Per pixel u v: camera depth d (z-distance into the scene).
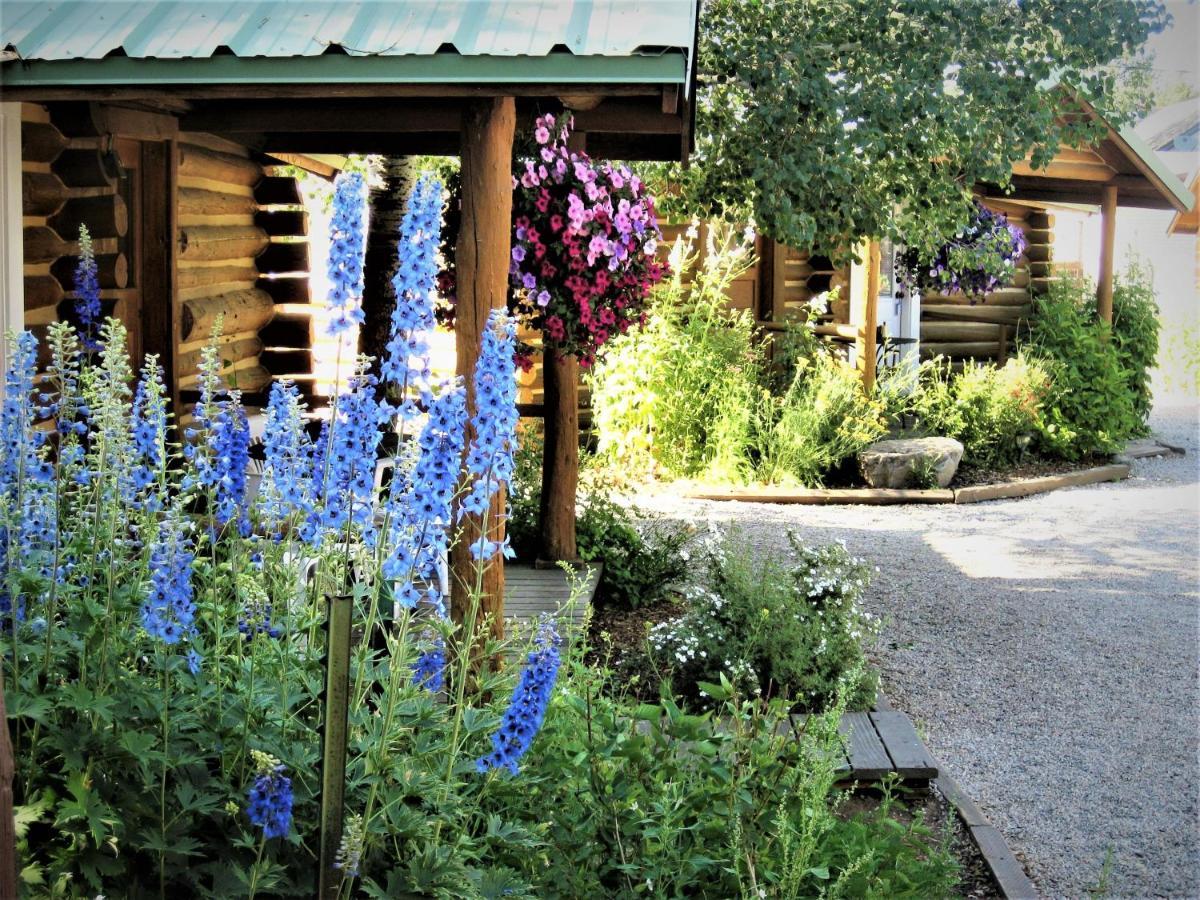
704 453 12.49
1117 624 8.29
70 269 6.41
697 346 12.70
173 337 7.55
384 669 3.14
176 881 2.78
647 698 6.09
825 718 3.73
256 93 4.72
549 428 8.08
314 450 3.25
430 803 2.91
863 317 13.34
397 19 4.71
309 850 2.79
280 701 3.02
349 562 3.40
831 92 8.80
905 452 12.33
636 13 4.70
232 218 9.10
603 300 7.14
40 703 2.64
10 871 2.03
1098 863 4.92
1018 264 16.06
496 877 2.96
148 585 3.02
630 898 3.23
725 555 6.77
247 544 3.31
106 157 6.34
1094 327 14.67
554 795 3.47
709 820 3.58
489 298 4.91
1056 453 13.94
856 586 6.52
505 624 4.75
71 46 4.61
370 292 9.35
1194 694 6.98
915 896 3.78
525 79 4.52
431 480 2.91
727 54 9.00
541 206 6.75
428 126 6.75
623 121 6.83
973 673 7.24
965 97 9.30
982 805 5.45
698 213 9.88
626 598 7.87
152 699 2.90
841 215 9.21
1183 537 10.86
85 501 3.20
